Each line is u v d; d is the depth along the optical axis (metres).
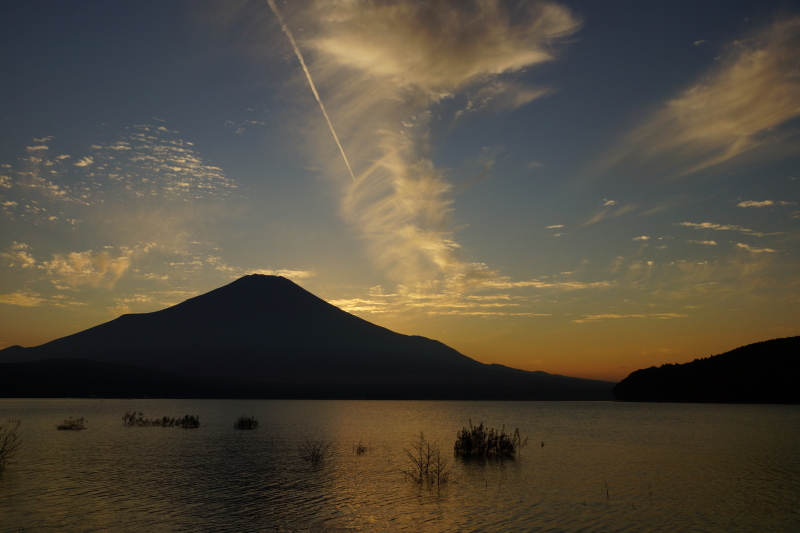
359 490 23.34
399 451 36.56
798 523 18.23
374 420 70.88
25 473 26.97
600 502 21.19
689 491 23.42
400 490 23.36
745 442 43.03
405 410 105.44
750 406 108.50
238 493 22.64
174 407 103.94
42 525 17.50
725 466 30.50
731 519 18.73
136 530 17.09
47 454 33.88
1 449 31.56
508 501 21.28
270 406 116.06
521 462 31.72
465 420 72.31
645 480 25.95
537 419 75.06
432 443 41.75
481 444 35.00
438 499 21.59
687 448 39.03
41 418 64.88
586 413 93.19
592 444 41.44
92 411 83.12
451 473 27.72
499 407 125.75
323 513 19.34
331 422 66.31
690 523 18.20
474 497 22.00
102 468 28.70
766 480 26.14
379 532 17.05
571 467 29.83
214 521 18.20
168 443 40.31
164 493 22.52
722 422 65.81
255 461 31.61
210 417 73.38
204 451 35.94
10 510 19.38
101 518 18.41
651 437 47.12
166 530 17.14
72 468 28.62
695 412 90.38
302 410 98.69
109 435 45.47
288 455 34.28
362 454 35.03
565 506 20.48
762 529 17.56
